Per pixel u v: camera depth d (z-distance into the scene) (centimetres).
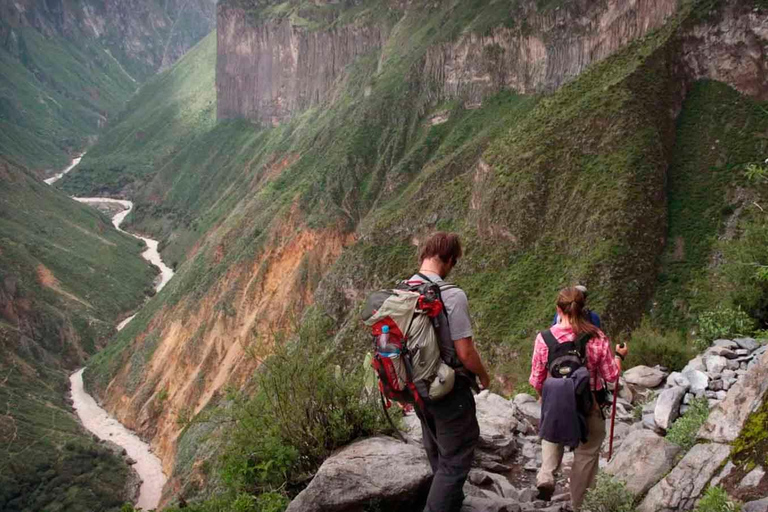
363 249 7206
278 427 747
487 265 5509
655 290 4622
